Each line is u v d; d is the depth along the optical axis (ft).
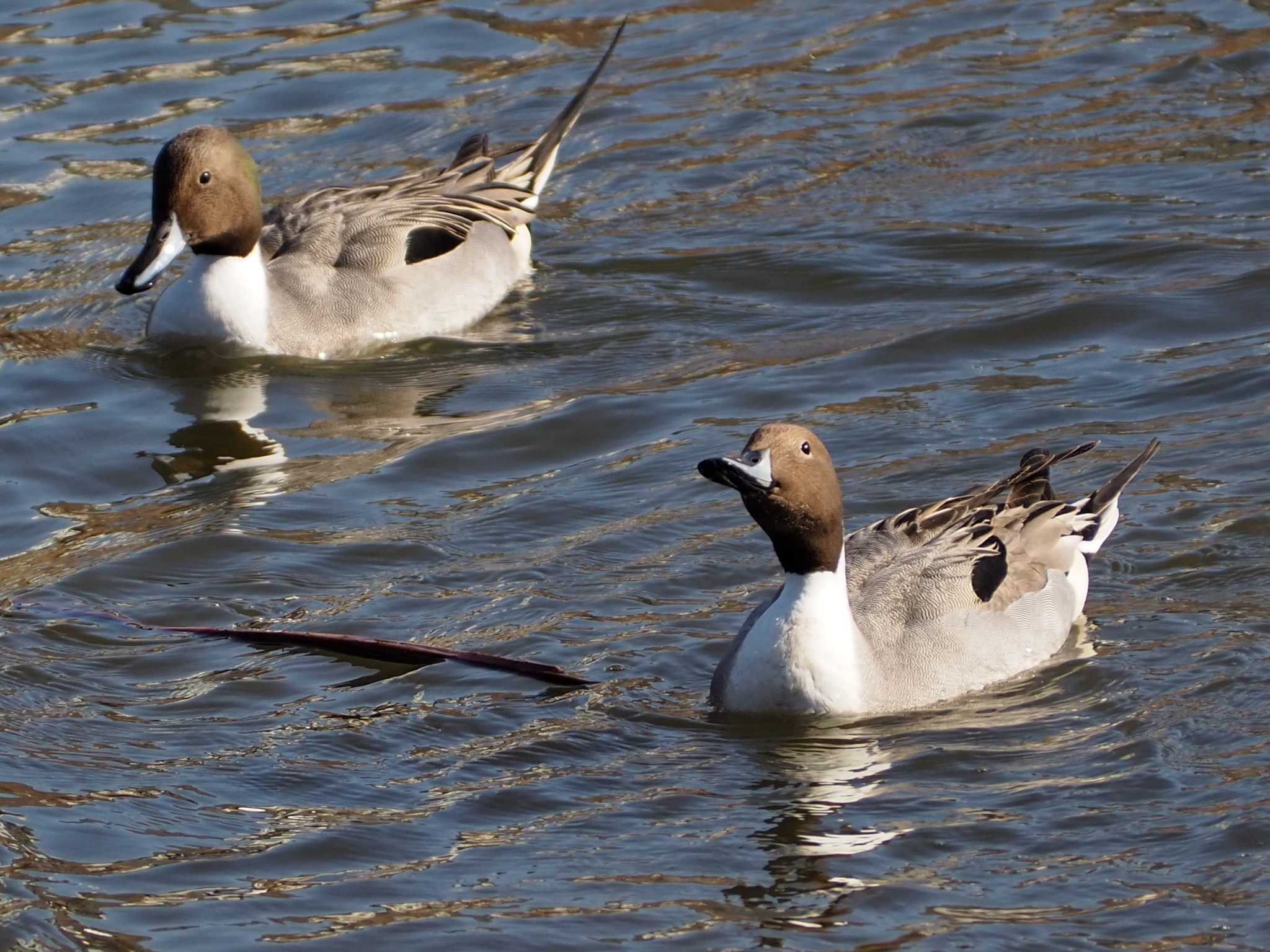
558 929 29.19
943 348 53.98
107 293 60.75
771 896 29.96
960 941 28.50
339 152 70.13
